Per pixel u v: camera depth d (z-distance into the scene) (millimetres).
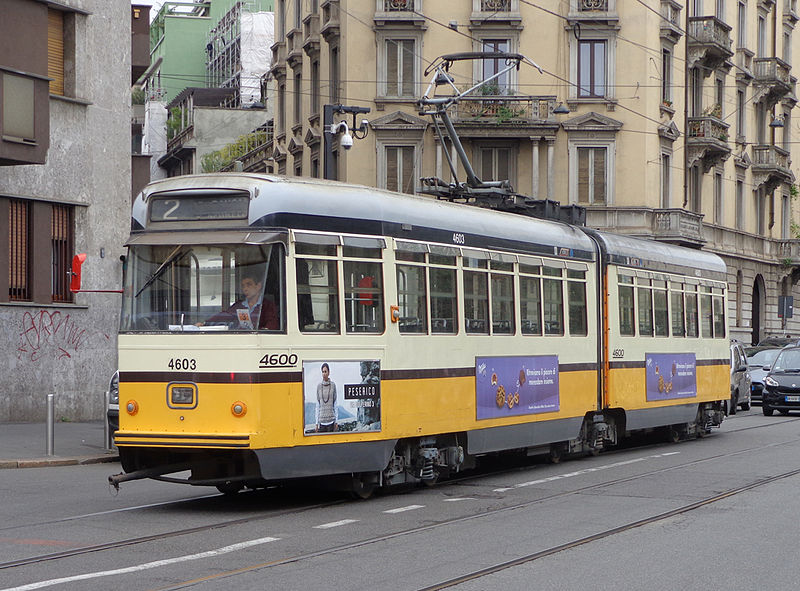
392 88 41906
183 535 10883
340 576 9000
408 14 41625
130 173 25922
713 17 47094
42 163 22234
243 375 11969
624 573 9352
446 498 13852
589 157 42938
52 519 11914
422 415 14047
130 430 12383
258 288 12125
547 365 17094
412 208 14211
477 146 42500
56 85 24406
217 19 77312
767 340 43500
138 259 12602
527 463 18203
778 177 55781
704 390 23016
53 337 23938
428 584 8734
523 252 16594
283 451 12141
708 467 17453
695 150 47406
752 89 54344
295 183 12664
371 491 13750
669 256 21797
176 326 12289
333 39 43188
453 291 14828
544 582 8953
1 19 21531
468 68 42219
